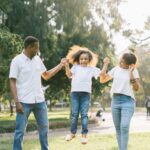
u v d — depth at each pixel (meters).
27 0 28.12
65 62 8.70
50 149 12.20
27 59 8.14
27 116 8.11
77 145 13.34
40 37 27.67
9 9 27.33
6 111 71.00
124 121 9.09
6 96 26.28
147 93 76.56
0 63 24.03
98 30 31.17
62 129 27.19
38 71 8.22
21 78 8.09
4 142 14.78
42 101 8.20
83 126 8.72
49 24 28.64
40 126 8.23
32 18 27.72
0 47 23.94
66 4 29.30
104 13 31.30
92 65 8.93
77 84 8.74
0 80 24.52
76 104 8.74
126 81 9.18
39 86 8.20
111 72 9.38
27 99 8.05
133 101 9.25
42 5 28.34
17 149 8.02
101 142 14.38
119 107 9.24
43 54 28.58
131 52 9.36
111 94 9.43
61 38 30.09
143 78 65.44
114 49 31.67
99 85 32.16
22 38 27.41
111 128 28.75
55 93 35.78
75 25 29.61
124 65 9.23
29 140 16.03
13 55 24.08
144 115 52.59
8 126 23.86
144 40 22.33
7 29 26.06
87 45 30.50
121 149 9.13
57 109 85.00
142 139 15.53
